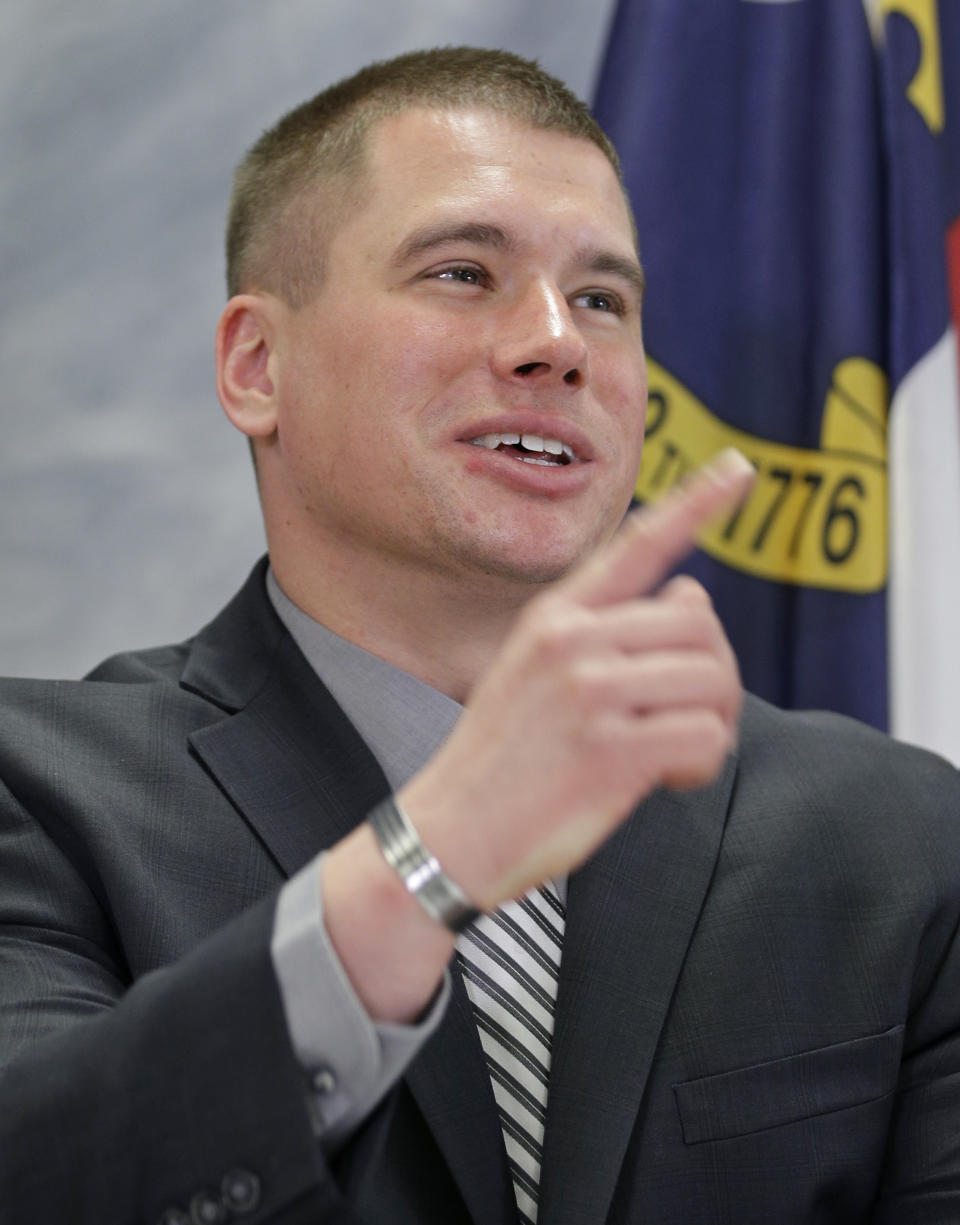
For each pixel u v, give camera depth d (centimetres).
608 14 828
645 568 257
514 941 399
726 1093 383
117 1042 277
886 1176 418
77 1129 273
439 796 265
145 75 815
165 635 793
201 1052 268
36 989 361
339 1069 266
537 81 483
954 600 716
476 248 443
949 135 759
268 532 491
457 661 454
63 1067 281
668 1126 377
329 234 461
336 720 428
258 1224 260
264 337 491
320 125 488
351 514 444
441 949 266
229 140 816
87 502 794
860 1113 396
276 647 455
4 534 786
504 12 824
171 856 391
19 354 796
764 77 758
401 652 453
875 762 479
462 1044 371
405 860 264
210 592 798
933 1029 433
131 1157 268
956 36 764
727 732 249
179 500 800
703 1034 390
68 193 805
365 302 444
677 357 738
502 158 454
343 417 444
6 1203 275
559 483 432
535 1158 371
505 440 435
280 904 276
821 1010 405
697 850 425
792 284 746
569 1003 387
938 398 726
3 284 797
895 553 719
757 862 427
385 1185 347
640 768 246
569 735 247
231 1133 262
